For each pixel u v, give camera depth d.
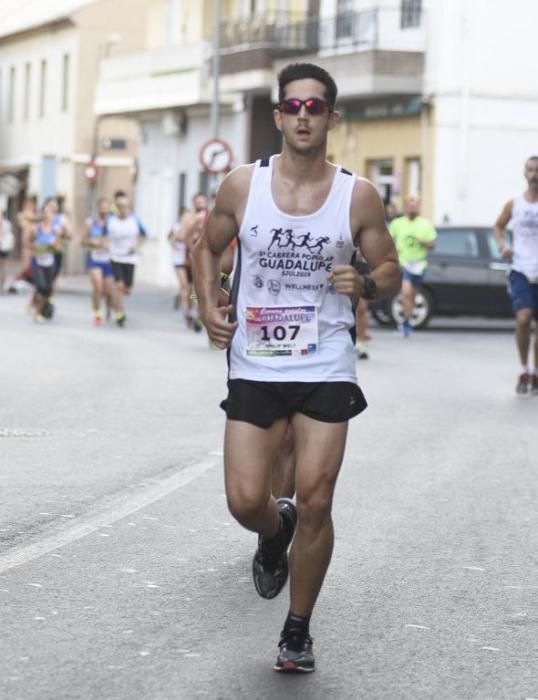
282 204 9.99
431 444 20.30
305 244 9.96
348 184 10.03
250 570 12.51
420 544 13.77
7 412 23.03
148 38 86.06
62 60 104.50
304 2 69.94
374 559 13.12
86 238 44.75
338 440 9.91
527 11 60.44
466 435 21.27
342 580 12.32
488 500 16.11
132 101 81.06
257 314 10.02
